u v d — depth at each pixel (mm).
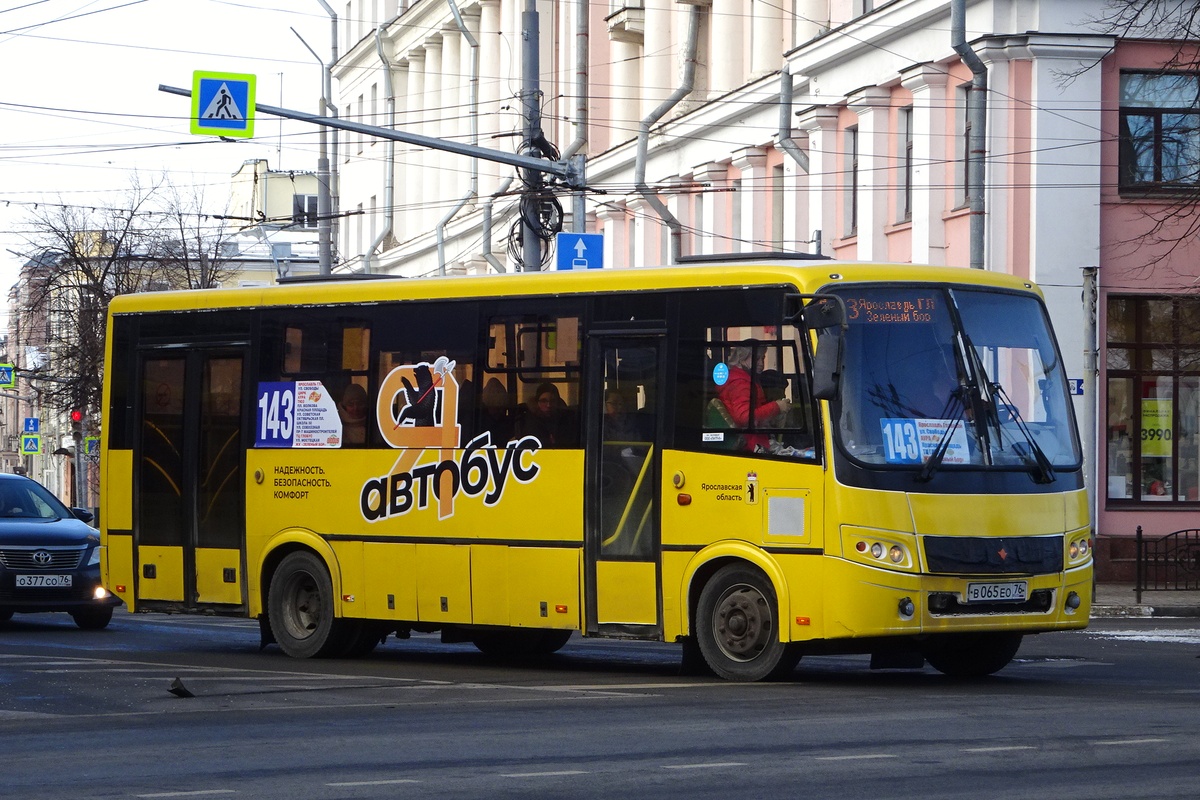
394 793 20562
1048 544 32875
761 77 86625
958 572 31797
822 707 28734
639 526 34156
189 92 59625
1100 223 67250
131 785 21359
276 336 40406
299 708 29359
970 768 22141
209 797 20375
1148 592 64750
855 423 31797
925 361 32781
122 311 43250
